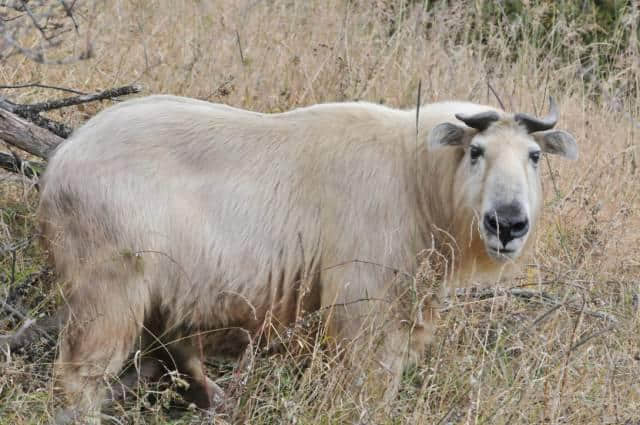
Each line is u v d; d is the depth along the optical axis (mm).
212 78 25766
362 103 18547
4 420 15578
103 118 17328
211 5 29266
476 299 19203
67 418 15852
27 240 18500
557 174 24156
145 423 16844
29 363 17531
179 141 17172
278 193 17328
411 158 17594
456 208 17484
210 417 16531
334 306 17109
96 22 26656
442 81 28062
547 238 22703
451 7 33312
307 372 16344
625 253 22516
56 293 17562
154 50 26547
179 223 16844
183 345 18422
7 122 18875
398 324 17250
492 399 15961
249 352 16688
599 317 19328
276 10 30844
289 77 26812
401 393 17391
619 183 24688
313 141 17625
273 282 17344
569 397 16406
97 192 16641
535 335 17656
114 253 16609
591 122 27594
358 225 17203
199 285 17094
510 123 17141
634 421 16297
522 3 32125
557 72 29969
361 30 30531
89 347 16719
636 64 29625
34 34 24875
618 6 33156
